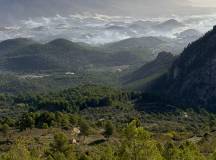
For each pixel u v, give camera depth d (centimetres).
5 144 16825
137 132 8356
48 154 13488
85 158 12356
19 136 17862
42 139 17650
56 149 13925
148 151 8169
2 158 9138
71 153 13688
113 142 17075
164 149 9769
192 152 9762
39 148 14138
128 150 8200
